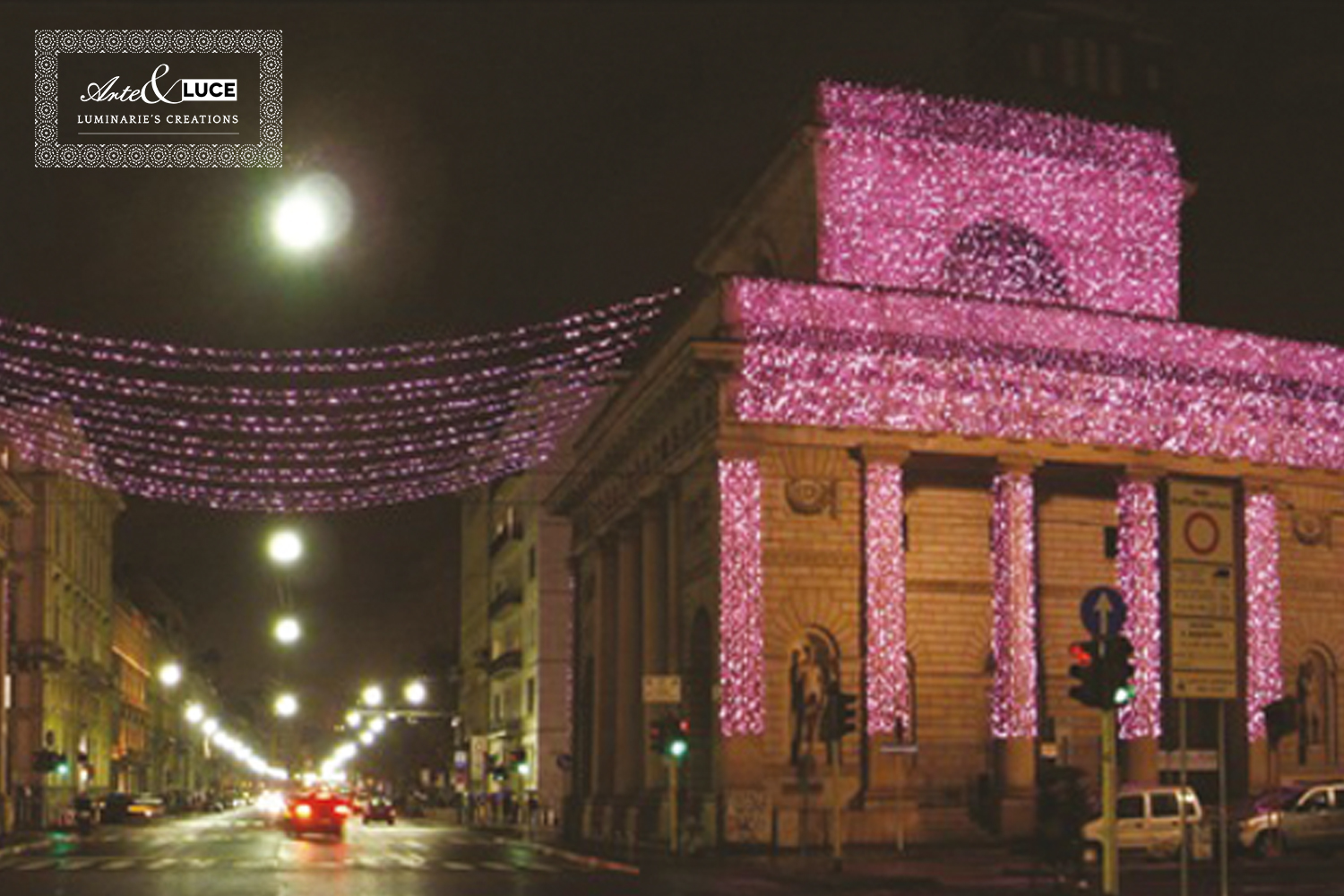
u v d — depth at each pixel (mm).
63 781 88750
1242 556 53375
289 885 34000
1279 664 53156
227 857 47438
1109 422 50688
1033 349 50062
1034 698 48812
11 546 70125
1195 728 53188
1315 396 54656
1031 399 49750
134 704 128375
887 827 46781
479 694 110750
